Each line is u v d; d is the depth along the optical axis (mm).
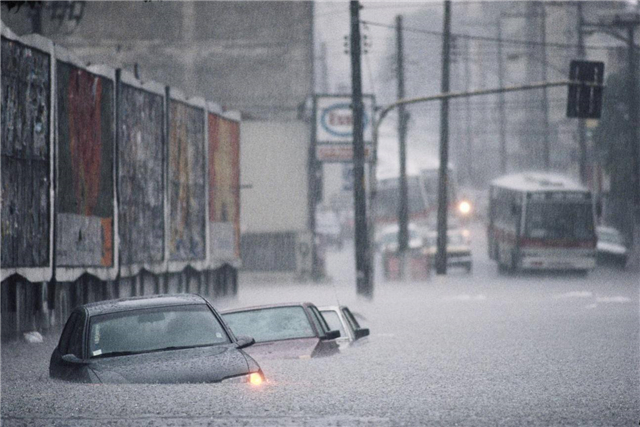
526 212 153875
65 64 78250
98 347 34969
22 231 70750
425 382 40719
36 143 73125
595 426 29203
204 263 114938
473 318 87938
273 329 46281
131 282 93500
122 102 90500
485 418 30641
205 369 33500
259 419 29641
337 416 30672
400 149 172000
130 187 92375
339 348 49594
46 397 33281
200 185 114000
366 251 110938
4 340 69062
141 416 29625
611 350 56875
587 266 153375
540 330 73312
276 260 181500
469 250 174250
